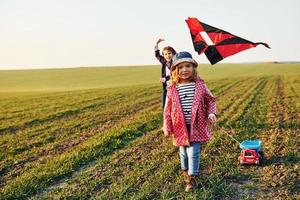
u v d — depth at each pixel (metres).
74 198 2.93
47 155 4.47
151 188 3.00
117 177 3.40
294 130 5.32
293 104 8.72
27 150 4.78
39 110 9.24
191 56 2.95
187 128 2.91
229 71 38.59
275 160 3.75
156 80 28.86
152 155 4.11
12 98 13.91
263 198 2.82
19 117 8.02
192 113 2.88
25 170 3.83
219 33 3.58
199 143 2.94
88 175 3.48
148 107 9.19
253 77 24.19
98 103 10.34
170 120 2.99
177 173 3.41
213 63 3.64
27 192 3.11
